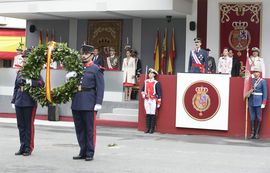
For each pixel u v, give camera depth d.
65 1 25.91
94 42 28.64
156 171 11.27
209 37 24.80
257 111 18.09
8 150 14.07
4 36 35.44
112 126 21.80
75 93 12.51
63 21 29.53
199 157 13.53
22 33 35.69
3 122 22.84
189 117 18.97
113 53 26.64
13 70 25.06
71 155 13.38
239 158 13.51
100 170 11.30
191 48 25.09
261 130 18.33
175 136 18.56
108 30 28.31
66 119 23.75
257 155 14.18
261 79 18.06
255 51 19.14
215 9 24.73
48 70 12.70
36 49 12.85
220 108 18.59
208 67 21.52
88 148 12.56
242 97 18.39
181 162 12.61
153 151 14.52
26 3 26.80
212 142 17.05
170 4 23.77
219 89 18.59
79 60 12.62
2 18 36.53
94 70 12.53
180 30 26.69
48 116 23.78
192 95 18.92
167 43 26.91
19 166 11.65
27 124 13.17
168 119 19.34
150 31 27.28
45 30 29.98
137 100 24.36
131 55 24.56
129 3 24.55
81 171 11.13
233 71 21.97
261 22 24.19
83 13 26.39
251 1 24.28
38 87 12.85
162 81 19.44
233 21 24.53
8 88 25.17
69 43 29.31
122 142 16.55
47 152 13.84
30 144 13.27
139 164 12.17
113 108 23.00
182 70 26.64
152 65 27.20
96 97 12.49
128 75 23.77
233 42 24.55
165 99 19.38
